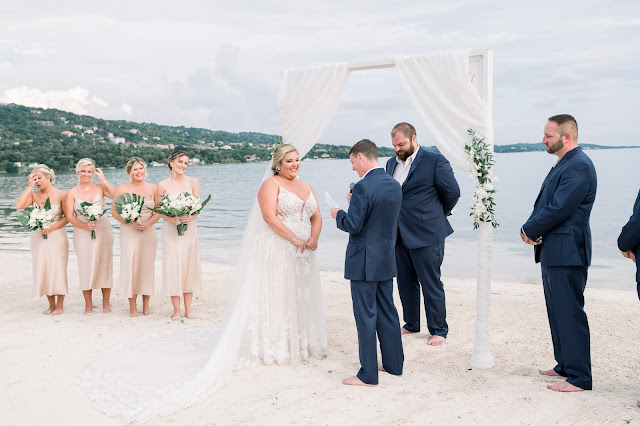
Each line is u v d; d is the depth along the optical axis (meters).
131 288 6.00
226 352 4.14
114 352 4.73
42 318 6.07
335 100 5.09
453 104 4.39
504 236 14.55
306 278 4.64
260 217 4.62
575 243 3.65
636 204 3.49
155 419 3.41
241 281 4.54
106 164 99.38
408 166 5.08
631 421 3.18
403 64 4.62
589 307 6.25
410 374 4.16
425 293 5.04
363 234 3.91
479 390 3.78
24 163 90.88
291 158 4.52
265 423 3.30
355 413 3.42
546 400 3.54
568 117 3.74
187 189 6.05
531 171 55.81
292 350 4.50
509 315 5.96
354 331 5.50
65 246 6.25
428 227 4.94
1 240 14.29
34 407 3.63
